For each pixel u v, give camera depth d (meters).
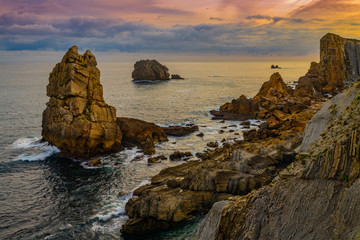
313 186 21.83
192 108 133.50
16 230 42.72
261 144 64.44
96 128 71.44
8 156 71.06
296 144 56.28
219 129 94.56
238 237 24.56
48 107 78.56
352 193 19.27
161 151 74.56
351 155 20.69
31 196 52.34
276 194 23.78
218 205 30.42
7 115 114.81
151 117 115.12
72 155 71.69
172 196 43.50
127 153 74.06
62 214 46.59
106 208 48.09
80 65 74.44
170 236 40.09
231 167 49.41
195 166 55.97
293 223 21.52
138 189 51.59
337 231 19.02
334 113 34.59
